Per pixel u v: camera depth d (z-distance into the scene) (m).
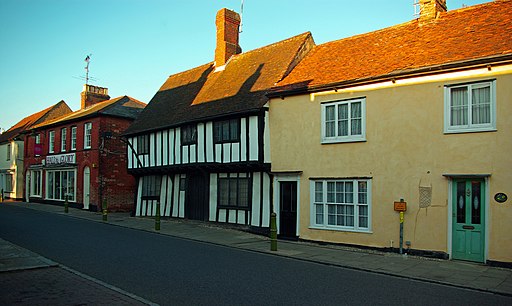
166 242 13.14
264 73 17.02
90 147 25.02
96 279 7.97
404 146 11.50
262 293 7.12
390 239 11.60
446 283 8.15
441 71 10.85
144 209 21.75
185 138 18.53
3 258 9.64
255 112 15.08
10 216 20.27
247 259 10.49
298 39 17.66
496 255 9.80
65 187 27.62
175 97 22.34
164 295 6.92
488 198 10.02
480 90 10.40
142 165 21.48
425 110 11.17
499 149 9.95
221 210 16.91
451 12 13.31
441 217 10.75
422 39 12.85
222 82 19.50
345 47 15.37
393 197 11.62
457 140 10.60
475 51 10.64
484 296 7.30
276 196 14.64
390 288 7.70
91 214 22.58
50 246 11.70
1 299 6.54
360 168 12.36
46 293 6.91
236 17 21.91
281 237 14.35
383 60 12.80
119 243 12.59
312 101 13.74
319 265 9.95
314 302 6.64
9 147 35.88
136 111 26.34
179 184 19.55
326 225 13.09
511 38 10.46
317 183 13.51
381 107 12.04
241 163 15.49
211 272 8.75
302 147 13.91
